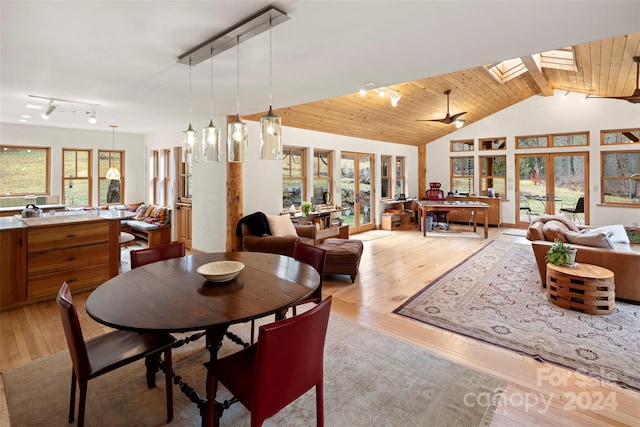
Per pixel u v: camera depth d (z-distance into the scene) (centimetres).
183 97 401
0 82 338
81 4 186
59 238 358
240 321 146
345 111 609
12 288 331
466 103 730
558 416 185
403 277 447
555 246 367
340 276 453
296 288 186
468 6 189
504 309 335
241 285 191
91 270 382
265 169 564
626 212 718
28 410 189
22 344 265
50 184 639
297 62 281
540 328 293
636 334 281
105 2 184
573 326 296
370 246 650
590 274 328
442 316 319
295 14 199
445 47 250
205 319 145
